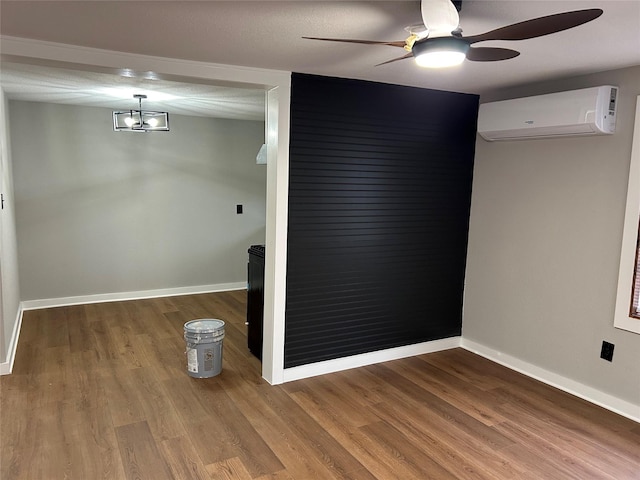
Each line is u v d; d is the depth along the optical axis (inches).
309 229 134.6
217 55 106.5
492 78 129.3
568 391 133.9
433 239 158.6
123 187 216.7
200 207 235.6
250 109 202.5
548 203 136.9
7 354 138.1
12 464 95.0
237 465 96.7
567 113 121.4
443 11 65.9
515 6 73.1
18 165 195.2
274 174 128.6
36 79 141.9
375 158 142.3
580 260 129.3
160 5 74.7
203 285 241.4
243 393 129.3
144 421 113.0
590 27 82.7
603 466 99.1
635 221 115.6
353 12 76.3
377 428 112.7
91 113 206.2
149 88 155.2
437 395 130.8
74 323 184.9
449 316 166.7
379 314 151.4
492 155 153.9
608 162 121.1
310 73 125.7
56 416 114.0
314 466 97.1
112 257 217.9
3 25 86.4
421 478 94.0
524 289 145.6
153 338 170.4
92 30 88.7
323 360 143.2
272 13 77.5
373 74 126.2
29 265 201.6
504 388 135.9
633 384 118.4
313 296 138.4
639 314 117.1
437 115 151.5
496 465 98.9
